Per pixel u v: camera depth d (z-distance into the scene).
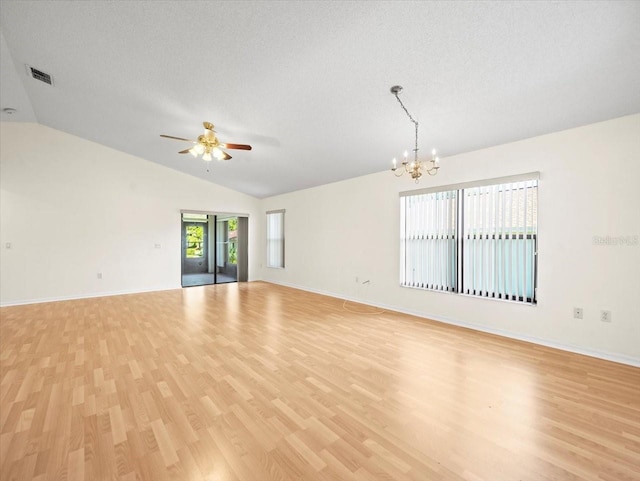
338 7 2.09
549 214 3.29
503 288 3.67
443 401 2.22
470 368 2.77
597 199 2.99
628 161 2.83
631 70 2.27
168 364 2.85
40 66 3.51
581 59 2.21
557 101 2.74
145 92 3.68
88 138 5.91
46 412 2.05
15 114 5.07
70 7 2.50
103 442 1.75
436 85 2.73
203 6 2.26
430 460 1.63
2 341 3.48
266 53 2.66
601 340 2.98
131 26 2.59
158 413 2.05
